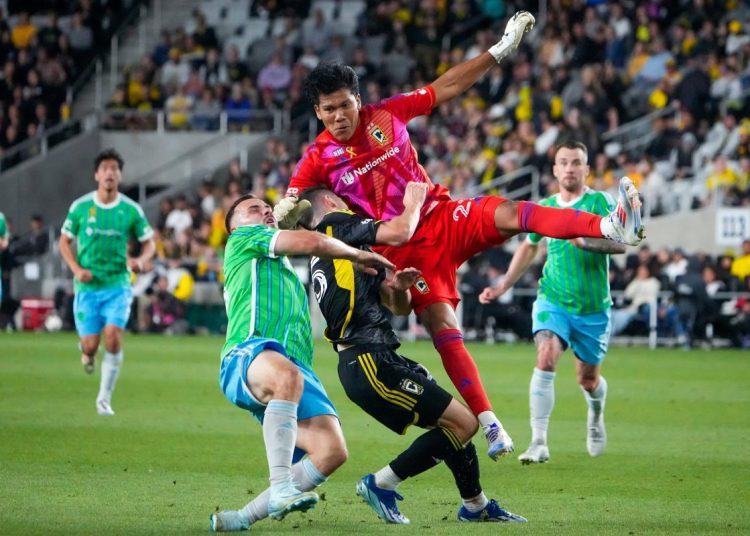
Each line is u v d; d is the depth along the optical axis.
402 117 18.39
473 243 18.00
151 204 70.75
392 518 17.12
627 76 66.38
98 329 30.55
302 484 16.28
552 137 62.47
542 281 24.20
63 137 74.56
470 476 17.11
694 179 60.22
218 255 62.31
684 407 32.31
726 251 57.81
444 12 74.38
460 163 64.56
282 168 66.06
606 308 23.80
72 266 29.97
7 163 73.12
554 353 23.45
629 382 38.84
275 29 78.31
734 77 62.84
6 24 77.00
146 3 80.94
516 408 31.78
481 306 56.44
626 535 16.22
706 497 19.48
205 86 73.94
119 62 79.69
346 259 15.89
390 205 18.22
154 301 60.31
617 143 63.06
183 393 34.28
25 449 23.81
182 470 21.64
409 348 51.91
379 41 73.56
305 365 16.78
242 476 21.08
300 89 73.00
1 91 75.50
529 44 71.06
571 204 24.39
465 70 18.86
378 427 27.91
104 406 29.61
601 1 70.56
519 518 17.38
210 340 55.91
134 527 16.53
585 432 27.56
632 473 22.00
